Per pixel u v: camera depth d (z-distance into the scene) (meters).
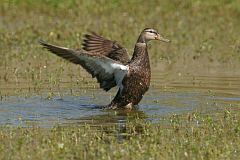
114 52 15.77
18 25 25.00
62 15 26.58
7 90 16.45
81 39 22.42
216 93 16.27
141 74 15.11
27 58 20.55
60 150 11.53
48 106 15.06
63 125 13.33
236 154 11.70
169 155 11.48
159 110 14.75
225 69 19.41
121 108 15.09
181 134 12.69
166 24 25.39
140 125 13.37
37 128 13.01
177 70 19.25
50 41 22.25
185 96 16.03
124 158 11.29
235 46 21.83
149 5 28.12
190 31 24.36
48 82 17.45
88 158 11.26
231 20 26.16
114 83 15.09
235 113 14.28
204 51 21.59
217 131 12.84
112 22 25.44
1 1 27.34
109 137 12.33
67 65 19.75
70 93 16.33
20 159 11.25
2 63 19.77
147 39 15.33
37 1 27.69
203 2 28.41
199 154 11.54
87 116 14.27
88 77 18.20
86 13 26.80
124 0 28.33
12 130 12.80
